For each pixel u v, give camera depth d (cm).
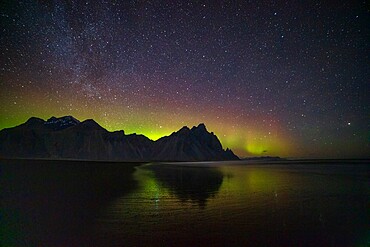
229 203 1437
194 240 836
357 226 991
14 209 1228
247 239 848
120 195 1659
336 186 2262
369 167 6406
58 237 855
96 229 933
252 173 4138
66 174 3444
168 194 1742
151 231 914
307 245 804
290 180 2855
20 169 4194
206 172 4431
